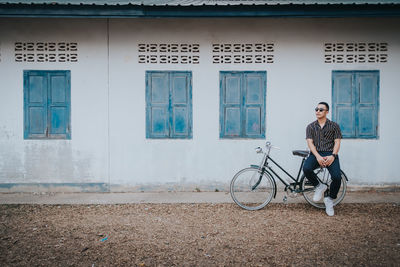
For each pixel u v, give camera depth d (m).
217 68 6.66
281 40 6.61
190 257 3.79
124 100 6.67
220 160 6.69
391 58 6.57
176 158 6.70
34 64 6.60
